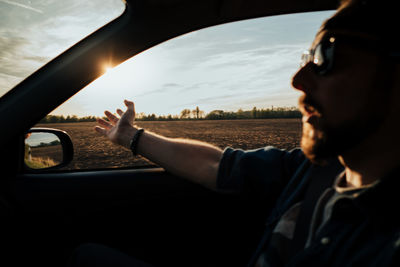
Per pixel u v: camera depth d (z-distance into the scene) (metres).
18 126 1.31
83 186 1.64
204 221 1.78
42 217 1.54
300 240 0.90
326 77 0.76
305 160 1.07
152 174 1.77
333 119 0.76
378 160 0.73
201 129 21.53
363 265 0.67
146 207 1.73
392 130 0.71
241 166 1.19
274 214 1.04
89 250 1.31
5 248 1.40
